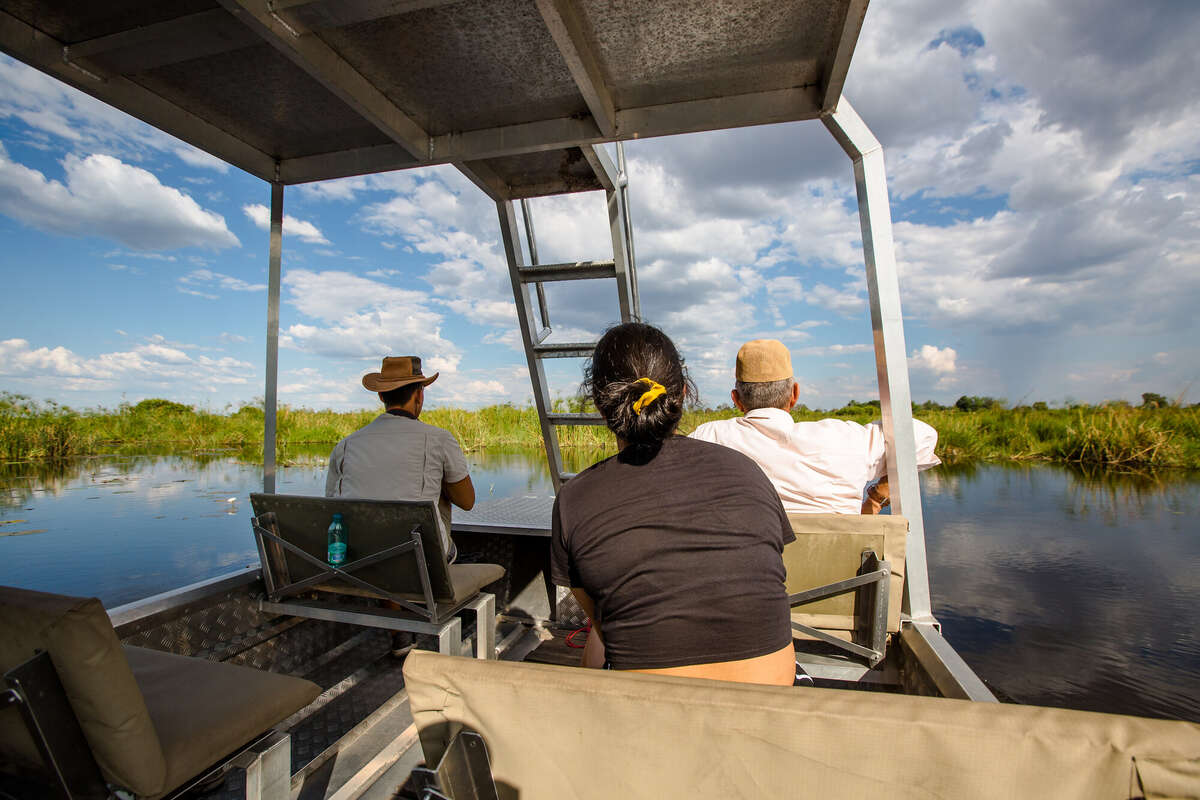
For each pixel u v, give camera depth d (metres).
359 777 1.64
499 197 2.85
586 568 1.07
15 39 1.65
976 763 0.53
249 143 2.49
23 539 4.91
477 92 2.04
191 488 7.57
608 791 0.64
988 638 3.22
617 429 1.13
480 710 0.69
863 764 0.56
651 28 1.67
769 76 1.93
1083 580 4.16
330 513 2.03
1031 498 7.12
